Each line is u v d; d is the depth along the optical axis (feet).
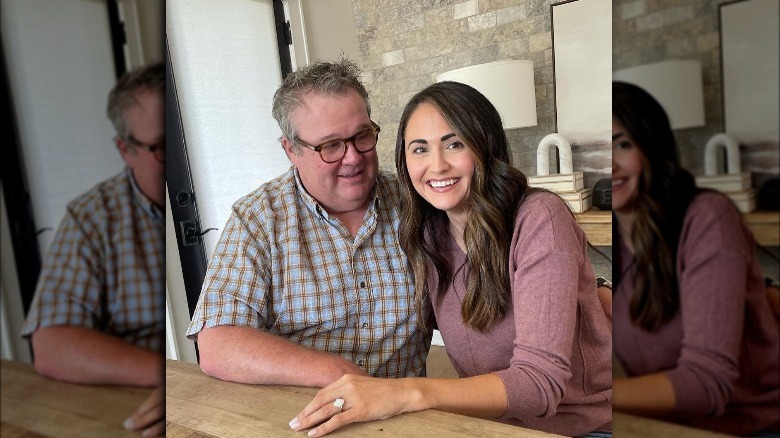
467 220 3.76
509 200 3.71
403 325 4.24
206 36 8.44
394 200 4.45
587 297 3.77
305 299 4.11
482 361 3.91
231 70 8.85
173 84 7.82
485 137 3.66
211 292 3.94
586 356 3.84
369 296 4.19
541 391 3.19
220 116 8.65
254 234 4.14
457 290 3.96
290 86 4.17
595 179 9.47
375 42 10.93
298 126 4.10
